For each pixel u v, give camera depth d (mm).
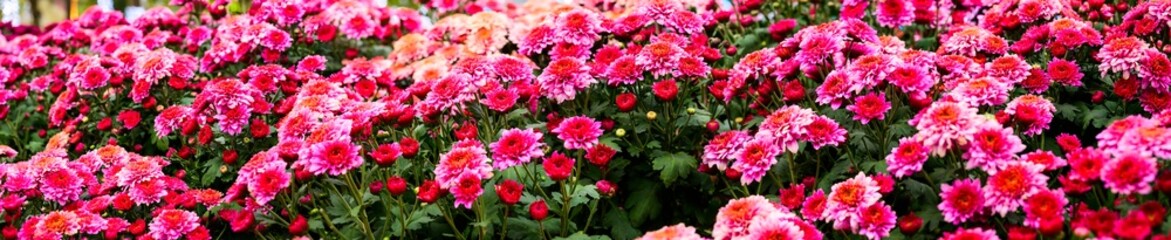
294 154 4133
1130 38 4320
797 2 7227
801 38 4660
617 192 4863
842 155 4418
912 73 4082
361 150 4188
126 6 10273
